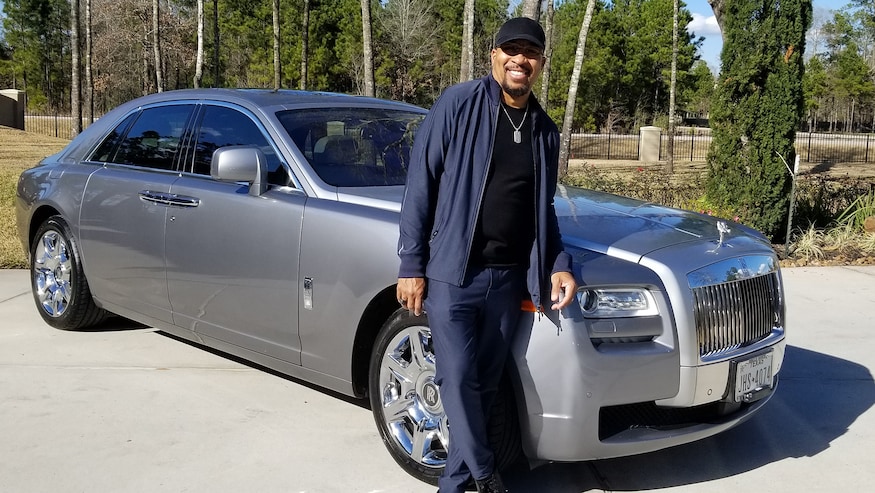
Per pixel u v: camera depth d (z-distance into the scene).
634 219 3.83
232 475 3.56
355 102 4.83
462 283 2.92
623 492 3.48
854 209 10.18
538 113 2.98
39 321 5.92
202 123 4.75
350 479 3.54
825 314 6.50
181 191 4.57
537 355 3.10
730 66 9.47
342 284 3.72
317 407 4.36
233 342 4.42
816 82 58.56
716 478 3.65
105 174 5.18
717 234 3.75
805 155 30.72
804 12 9.13
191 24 48.94
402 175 4.30
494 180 2.91
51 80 68.50
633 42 53.91
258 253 4.11
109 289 5.20
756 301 3.66
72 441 3.89
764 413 4.47
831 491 3.54
